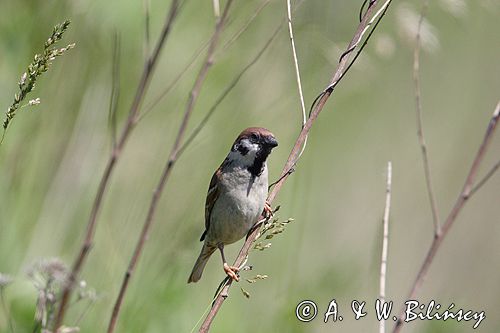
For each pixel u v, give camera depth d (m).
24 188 9.52
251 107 12.01
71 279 4.55
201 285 10.84
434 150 14.60
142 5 10.72
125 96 10.97
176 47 11.45
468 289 13.25
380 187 13.84
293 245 11.38
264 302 10.86
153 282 9.66
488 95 14.98
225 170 8.71
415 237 13.69
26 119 9.92
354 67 12.95
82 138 10.34
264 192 8.68
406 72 14.58
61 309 4.52
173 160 4.92
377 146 14.20
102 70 10.79
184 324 9.78
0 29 9.91
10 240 8.92
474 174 5.50
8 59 9.84
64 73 10.47
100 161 10.43
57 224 9.63
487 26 14.80
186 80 11.54
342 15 12.57
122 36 10.79
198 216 10.70
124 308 9.21
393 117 14.49
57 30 6.13
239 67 11.98
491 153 14.53
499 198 14.01
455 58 14.87
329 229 12.91
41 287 4.54
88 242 4.64
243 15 11.38
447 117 14.88
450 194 14.13
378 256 10.11
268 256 11.22
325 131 13.52
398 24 10.92
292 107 12.35
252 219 8.70
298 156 7.07
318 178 13.16
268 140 8.48
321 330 10.99
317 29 12.12
